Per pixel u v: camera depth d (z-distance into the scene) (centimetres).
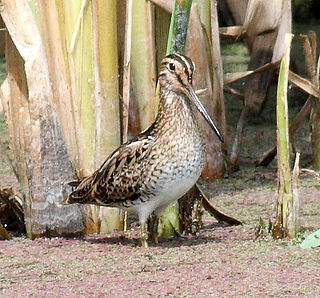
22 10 1086
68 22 1105
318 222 1183
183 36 1079
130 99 1377
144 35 1163
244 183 1417
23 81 1132
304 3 2138
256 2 1399
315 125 1466
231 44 2048
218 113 1441
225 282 943
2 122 1709
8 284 952
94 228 1160
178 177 1026
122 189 1048
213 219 1228
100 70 1109
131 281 952
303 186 1373
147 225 1151
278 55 1405
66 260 1034
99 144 1128
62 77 1114
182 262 1014
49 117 1104
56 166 1114
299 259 1019
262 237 1109
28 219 1139
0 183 1387
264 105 1723
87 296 908
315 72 1424
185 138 1021
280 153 1082
